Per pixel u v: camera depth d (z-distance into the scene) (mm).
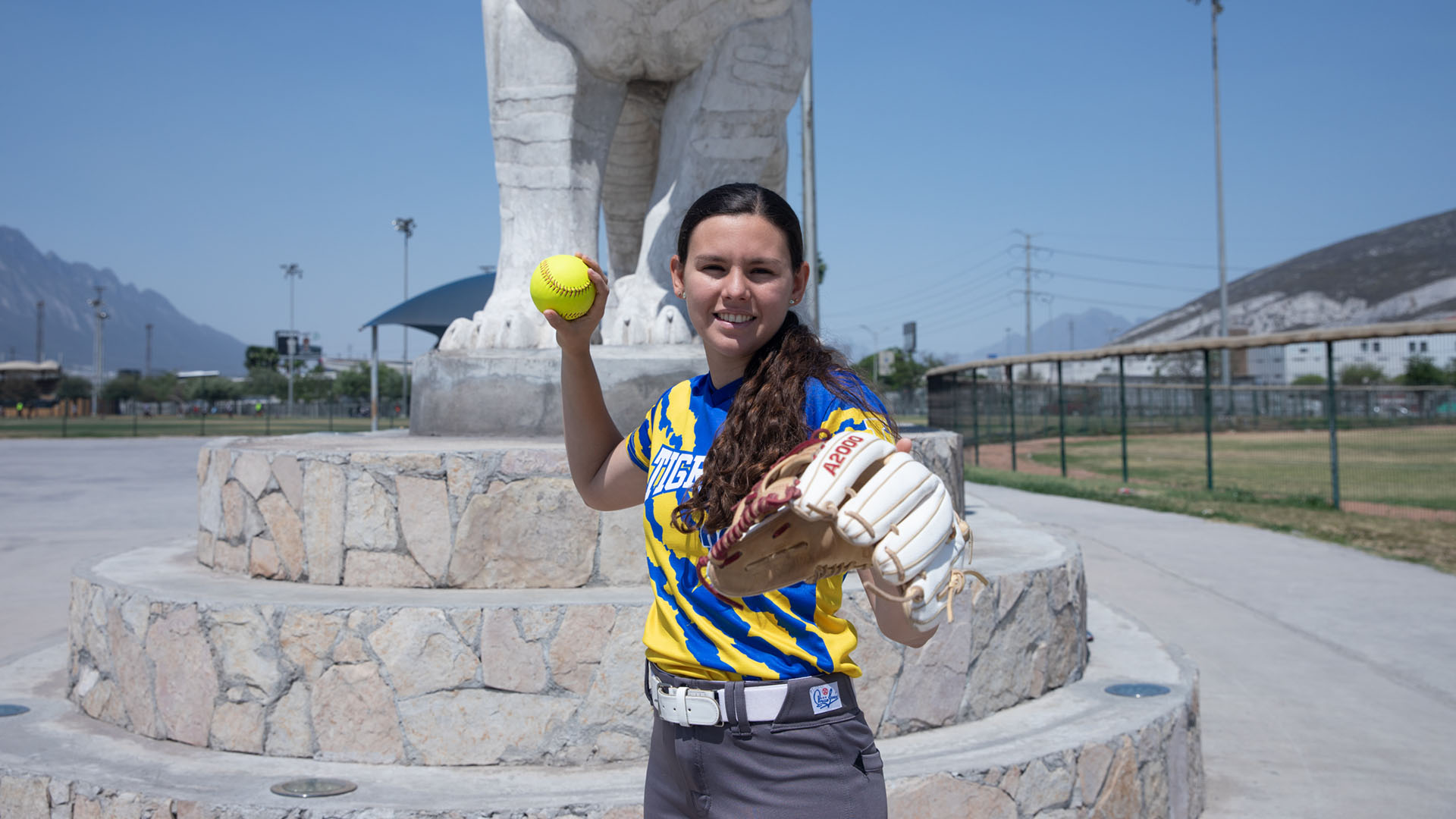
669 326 5020
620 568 3756
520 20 5242
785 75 5262
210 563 4344
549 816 2840
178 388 95750
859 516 1341
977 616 3639
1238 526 12039
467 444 4465
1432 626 6973
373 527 3820
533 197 5348
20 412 74375
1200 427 39781
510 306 5227
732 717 1622
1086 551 10109
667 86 5785
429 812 2838
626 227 6957
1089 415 36219
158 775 3219
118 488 15953
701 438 1715
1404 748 4625
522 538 3732
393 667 3346
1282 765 4422
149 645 3664
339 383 87062
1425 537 11117
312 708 3389
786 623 1635
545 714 3312
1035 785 3166
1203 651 6355
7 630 6496
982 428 32500
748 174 5352
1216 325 174500
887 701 3436
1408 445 29016
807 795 1618
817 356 1608
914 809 2992
